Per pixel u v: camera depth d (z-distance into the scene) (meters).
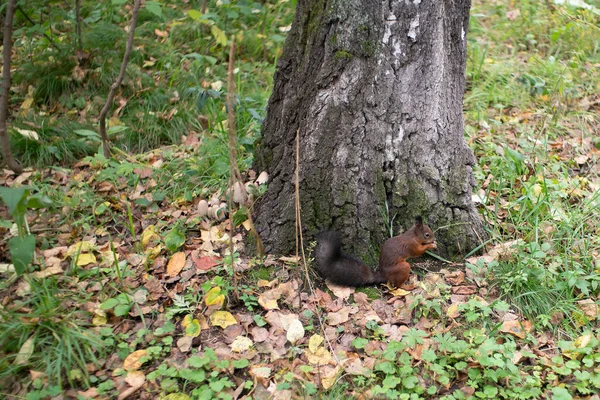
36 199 3.44
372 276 3.90
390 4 3.86
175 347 3.57
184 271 4.11
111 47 6.50
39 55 6.38
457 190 4.13
